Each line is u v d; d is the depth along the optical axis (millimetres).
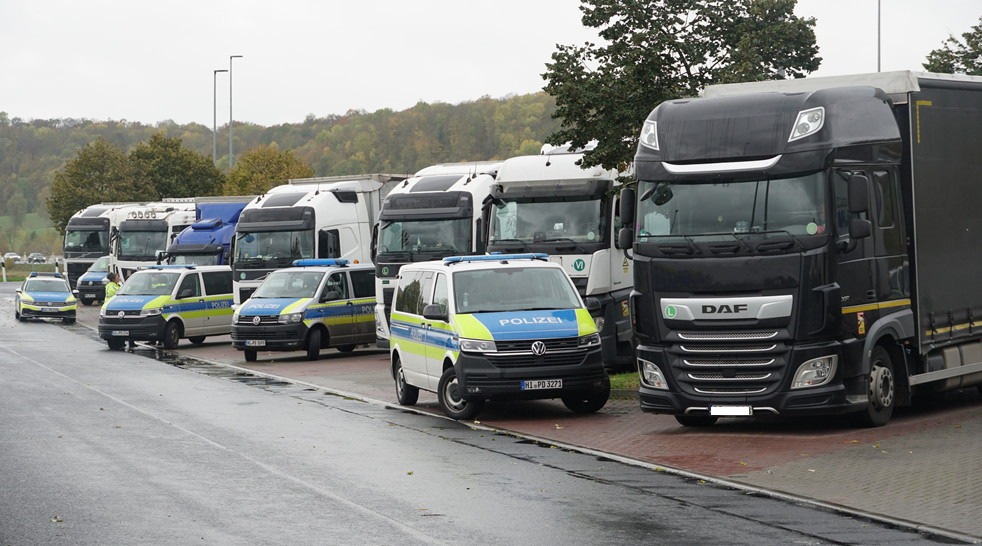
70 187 123562
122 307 54094
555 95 34219
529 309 29266
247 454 22844
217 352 53188
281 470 20906
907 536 15383
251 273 54906
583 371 28250
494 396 27859
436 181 47125
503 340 27938
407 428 27016
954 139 26641
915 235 25562
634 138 34469
